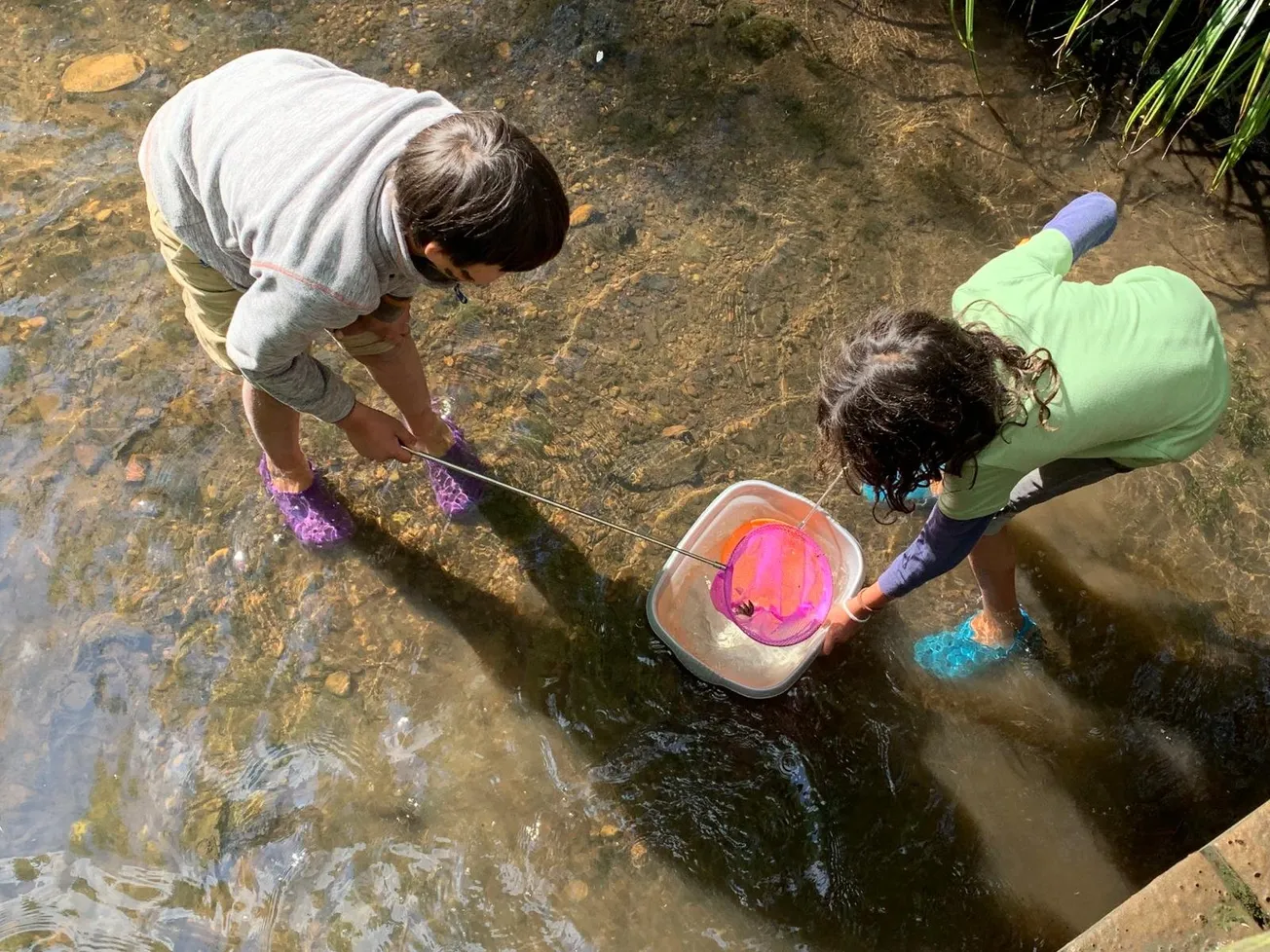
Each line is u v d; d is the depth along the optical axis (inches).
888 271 109.0
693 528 89.7
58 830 81.7
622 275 108.7
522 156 54.4
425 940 79.0
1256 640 90.4
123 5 126.6
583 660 90.7
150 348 103.9
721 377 103.7
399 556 94.7
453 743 86.9
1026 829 83.6
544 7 126.2
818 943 79.2
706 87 120.6
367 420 75.2
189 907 79.3
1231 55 99.3
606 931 79.5
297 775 84.9
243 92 60.5
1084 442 65.4
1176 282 70.1
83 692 87.5
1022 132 117.6
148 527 94.9
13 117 118.3
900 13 126.0
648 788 85.3
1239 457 98.0
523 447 100.0
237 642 90.3
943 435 57.6
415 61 122.1
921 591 94.0
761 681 87.2
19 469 97.3
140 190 113.1
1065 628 92.0
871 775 85.9
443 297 106.7
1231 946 53.2
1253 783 84.6
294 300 57.1
